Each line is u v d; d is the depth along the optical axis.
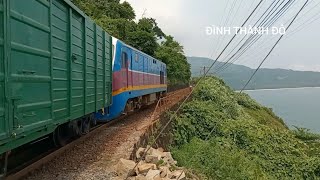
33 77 5.88
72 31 8.40
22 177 7.40
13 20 5.15
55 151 9.29
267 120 43.12
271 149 21.17
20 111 5.38
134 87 18.50
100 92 11.79
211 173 13.50
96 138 12.05
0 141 4.81
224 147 18.62
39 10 6.23
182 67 59.03
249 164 16.53
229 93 41.62
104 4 43.22
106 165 9.02
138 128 13.74
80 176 8.00
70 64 8.12
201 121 21.48
